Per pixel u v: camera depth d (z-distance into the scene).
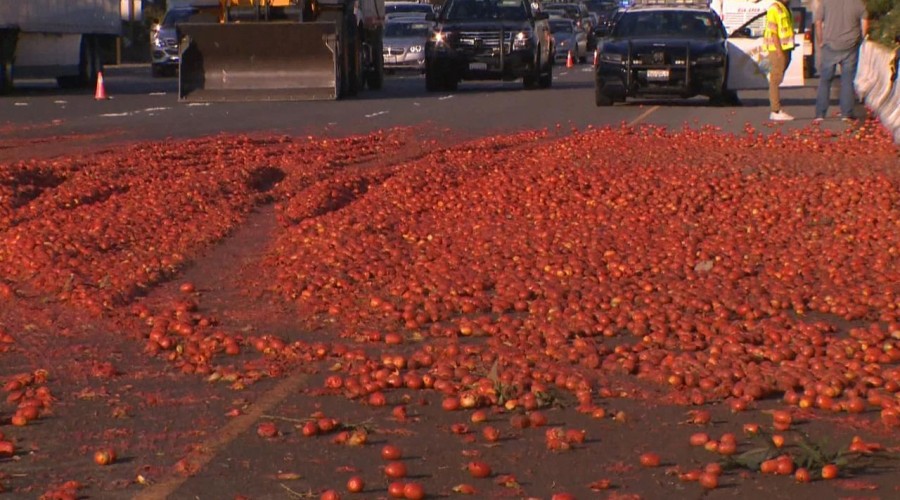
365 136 20.81
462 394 7.09
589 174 15.51
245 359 8.12
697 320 8.80
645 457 6.19
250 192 14.70
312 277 10.18
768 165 16.70
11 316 9.21
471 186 14.80
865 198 14.03
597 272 10.45
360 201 13.98
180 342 8.38
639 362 7.81
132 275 10.29
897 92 21.67
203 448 6.41
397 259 10.89
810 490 5.87
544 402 7.08
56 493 5.71
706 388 7.30
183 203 13.54
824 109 24.78
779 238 12.03
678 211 13.38
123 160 16.72
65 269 10.35
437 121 24.47
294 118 25.06
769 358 7.90
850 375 7.43
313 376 7.73
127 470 6.12
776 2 24.61
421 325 8.96
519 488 5.88
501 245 11.59
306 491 5.84
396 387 7.41
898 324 8.59
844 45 24.22
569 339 8.48
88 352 8.27
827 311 9.37
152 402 7.19
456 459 6.28
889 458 6.30
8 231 12.18
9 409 7.06
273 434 6.63
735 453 6.31
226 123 23.80
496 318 9.20
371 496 5.77
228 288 10.21
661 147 19.33
